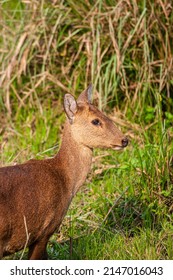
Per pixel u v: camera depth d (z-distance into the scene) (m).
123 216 10.35
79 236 9.69
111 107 12.93
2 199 8.06
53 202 8.51
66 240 9.74
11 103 13.34
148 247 9.34
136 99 12.70
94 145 8.97
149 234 9.60
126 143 9.01
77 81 13.07
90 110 8.98
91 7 13.07
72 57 13.16
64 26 13.19
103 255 9.23
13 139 12.59
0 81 13.03
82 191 11.10
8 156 11.84
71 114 8.93
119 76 12.70
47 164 8.71
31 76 13.43
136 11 12.57
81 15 13.10
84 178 9.02
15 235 8.23
